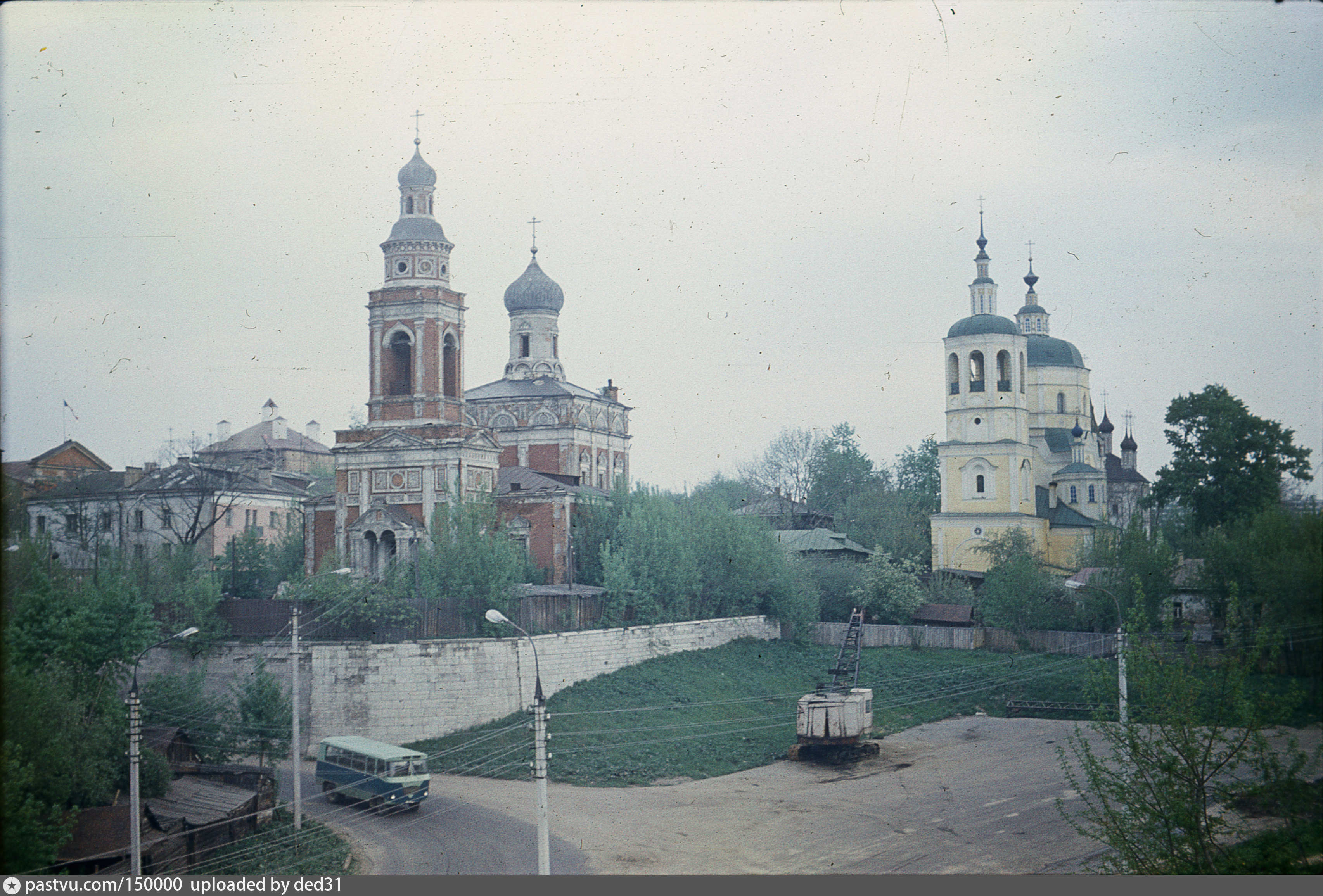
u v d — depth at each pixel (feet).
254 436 380.58
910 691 222.48
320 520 247.91
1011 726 202.90
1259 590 112.47
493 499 232.53
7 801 106.22
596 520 252.01
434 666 179.32
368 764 148.46
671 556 236.43
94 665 146.10
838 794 158.61
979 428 314.76
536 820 143.74
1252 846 95.66
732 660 230.89
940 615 261.65
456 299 253.65
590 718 186.80
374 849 131.03
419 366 247.09
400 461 241.96
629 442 347.15
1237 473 187.62
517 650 187.52
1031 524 313.53
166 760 144.46
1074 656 236.84
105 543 242.37
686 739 184.03
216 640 188.03
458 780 164.86
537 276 338.54
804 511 348.38
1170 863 97.19
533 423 316.19
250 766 153.17
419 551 206.08
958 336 318.24
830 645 256.93
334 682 177.47
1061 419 347.97
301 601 191.21
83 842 119.44
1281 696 99.35
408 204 254.27
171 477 282.36
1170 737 101.71
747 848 132.46
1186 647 113.50
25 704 116.67
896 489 429.38
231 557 252.42
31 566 147.33
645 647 217.56
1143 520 219.82
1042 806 149.18
